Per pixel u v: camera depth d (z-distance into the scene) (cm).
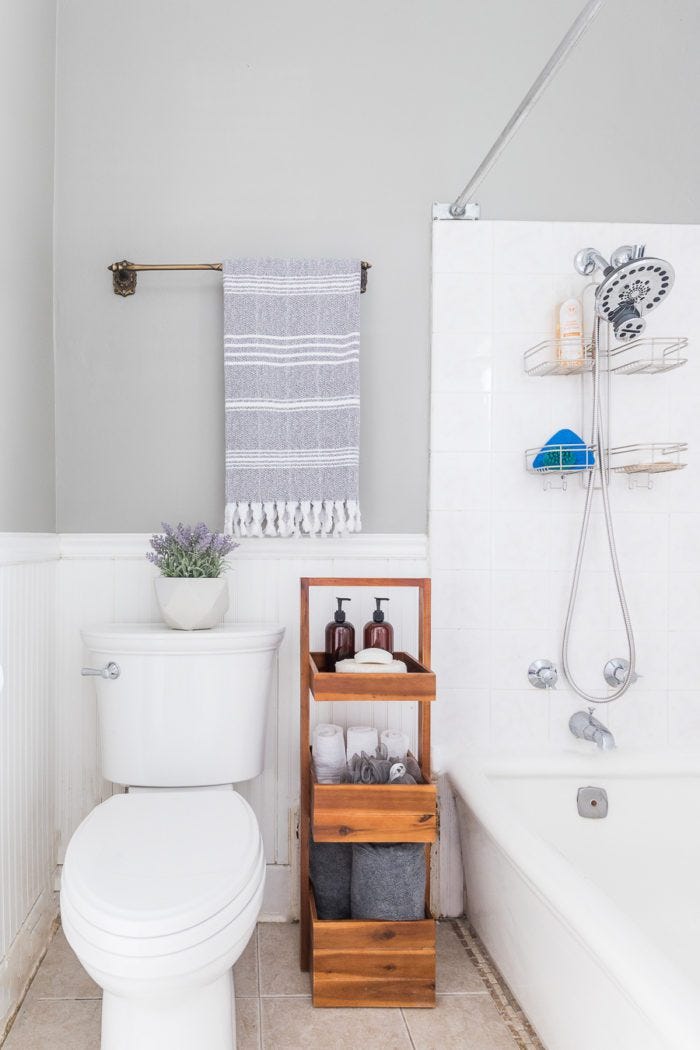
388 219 212
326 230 212
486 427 213
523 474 214
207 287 209
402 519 213
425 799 169
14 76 172
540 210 215
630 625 204
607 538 215
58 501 206
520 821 169
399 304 212
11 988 164
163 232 209
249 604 208
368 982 170
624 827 205
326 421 203
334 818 168
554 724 214
